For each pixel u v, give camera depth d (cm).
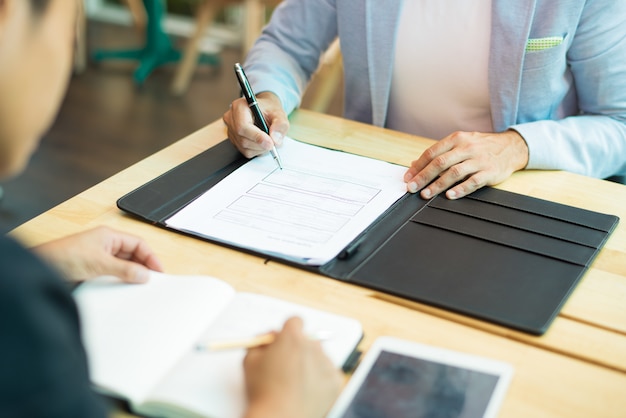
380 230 101
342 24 151
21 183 285
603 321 86
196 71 407
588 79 140
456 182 114
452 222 104
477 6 142
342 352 77
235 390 70
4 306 46
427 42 147
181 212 104
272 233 100
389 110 158
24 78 54
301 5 155
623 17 134
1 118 54
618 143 134
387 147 130
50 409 48
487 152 117
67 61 58
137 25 425
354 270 93
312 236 99
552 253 97
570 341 83
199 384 71
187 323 79
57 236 99
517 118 145
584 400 75
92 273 86
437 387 73
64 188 285
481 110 149
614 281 93
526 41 137
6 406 47
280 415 64
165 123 346
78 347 52
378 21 148
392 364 75
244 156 122
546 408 73
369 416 69
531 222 105
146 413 71
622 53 135
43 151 310
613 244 102
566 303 89
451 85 148
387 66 150
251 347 75
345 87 160
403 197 110
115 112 354
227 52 436
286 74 148
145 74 391
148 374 72
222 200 108
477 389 72
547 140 125
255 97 135
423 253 96
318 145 130
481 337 83
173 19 478
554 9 134
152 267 90
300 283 91
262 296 85
